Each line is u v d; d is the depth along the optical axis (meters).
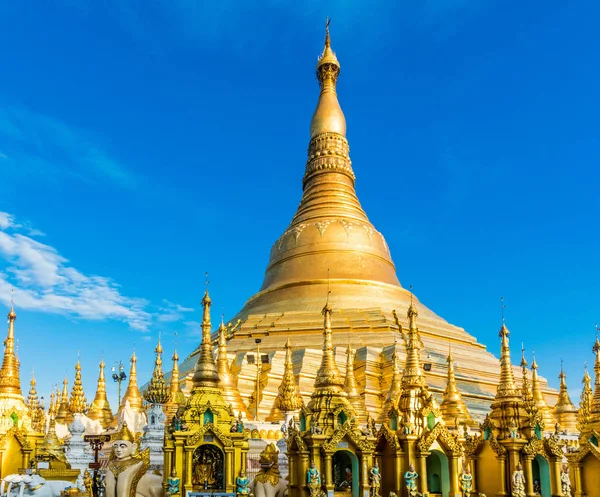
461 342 87.38
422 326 85.12
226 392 62.00
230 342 84.00
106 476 36.81
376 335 79.12
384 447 40.19
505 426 42.97
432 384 71.56
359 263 93.00
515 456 41.31
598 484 44.41
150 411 48.91
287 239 98.31
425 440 39.12
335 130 106.62
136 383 70.25
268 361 75.62
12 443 50.97
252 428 54.12
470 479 38.75
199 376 41.78
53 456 46.00
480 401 73.62
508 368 44.69
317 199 101.62
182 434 38.47
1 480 46.47
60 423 76.69
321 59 110.75
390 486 39.25
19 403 56.03
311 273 92.56
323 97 109.19
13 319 58.44
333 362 40.88
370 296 89.56
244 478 37.03
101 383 77.38
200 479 38.59
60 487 41.25
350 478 38.88
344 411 38.94
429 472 40.84
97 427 64.56
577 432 67.00
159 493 37.25
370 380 71.62
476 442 43.56
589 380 68.00
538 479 43.06
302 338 80.31
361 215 101.75
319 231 95.62
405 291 94.94
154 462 46.28
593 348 50.25
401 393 42.78
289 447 38.84
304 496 36.75
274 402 66.38
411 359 42.88
